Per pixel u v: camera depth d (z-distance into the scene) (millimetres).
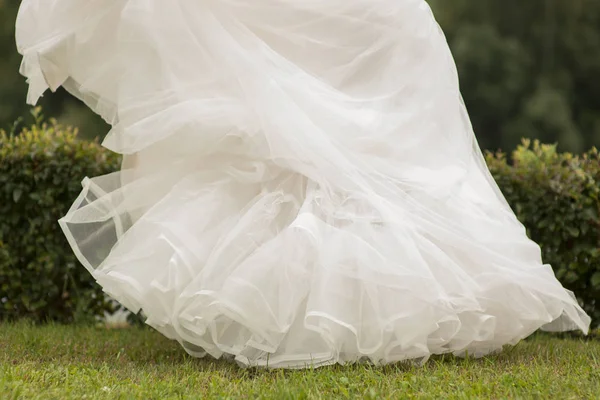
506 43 27672
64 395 4332
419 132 5828
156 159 5812
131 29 5648
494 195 5934
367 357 5328
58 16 5805
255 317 5055
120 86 5734
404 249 5176
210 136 5543
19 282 8469
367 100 5891
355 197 5422
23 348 6137
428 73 5984
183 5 5707
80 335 7262
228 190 5605
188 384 4797
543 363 5465
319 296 5043
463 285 5246
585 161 8016
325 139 5523
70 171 8445
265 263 5129
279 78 5684
